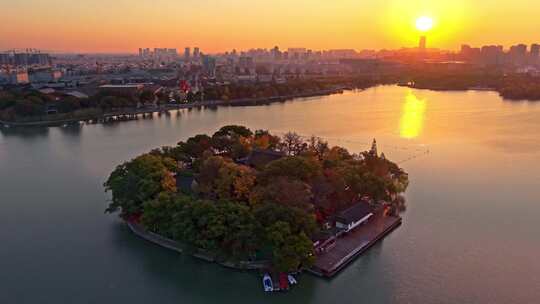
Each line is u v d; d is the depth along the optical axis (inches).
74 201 6107.3
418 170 7406.5
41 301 3779.5
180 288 3993.6
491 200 6043.3
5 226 5280.5
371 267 4303.6
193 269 4254.4
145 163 5369.1
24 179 7135.8
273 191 4613.7
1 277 4148.6
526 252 4586.6
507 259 4448.8
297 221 4151.1
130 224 5108.3
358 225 5049.2
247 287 3976.4
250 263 4180.6
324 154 6653.5
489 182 6786.4
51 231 5137.8
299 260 3860.7
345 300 3801.7
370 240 4724.4
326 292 3914.9
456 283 4033.0
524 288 3941.9
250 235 4001.0
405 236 4958.2
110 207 5251.0
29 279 4121.6
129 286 4023.1
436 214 5570.9
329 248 4503.0
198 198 4938.5
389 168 6156.5
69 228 5216.5
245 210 4224.9
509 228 5162.4
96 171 7539.4
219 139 7204.7
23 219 5487.2
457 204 5900.6
